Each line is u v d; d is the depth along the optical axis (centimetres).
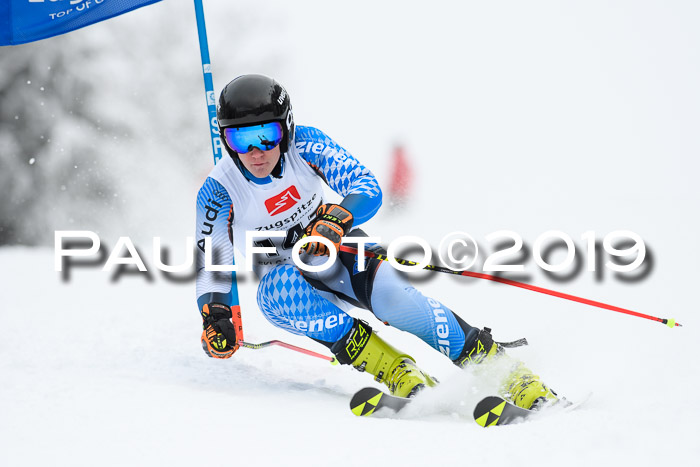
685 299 1955
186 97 6806
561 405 1058
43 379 1268
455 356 1177
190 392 1210
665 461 798
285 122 1189
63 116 6297
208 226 1299
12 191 6188
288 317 1240
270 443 917
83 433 959
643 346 1461
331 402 1173
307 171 1265
